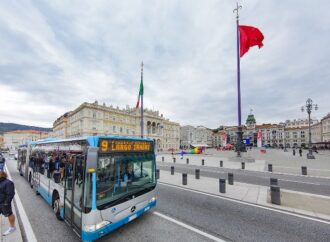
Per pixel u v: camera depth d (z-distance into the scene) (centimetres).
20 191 998
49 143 801
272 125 12731
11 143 12381
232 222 611
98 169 466
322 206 760
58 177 636
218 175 1543
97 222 441
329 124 8406
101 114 6556
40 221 616
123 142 545
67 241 494
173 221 616
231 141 13562
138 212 554
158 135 8706
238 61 2311
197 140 13562
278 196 784
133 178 562
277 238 512
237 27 2267
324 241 497
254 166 2066
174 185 1148
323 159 2873
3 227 565
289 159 2892
